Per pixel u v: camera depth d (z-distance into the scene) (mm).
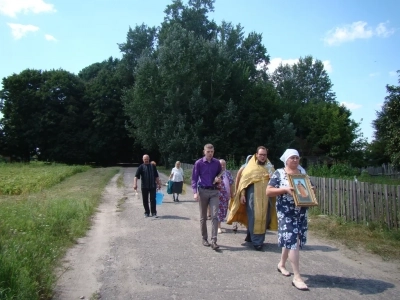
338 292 5031
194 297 4887
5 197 16047
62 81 58625
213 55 41719
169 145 39656
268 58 57656
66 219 9703
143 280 5578
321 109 55406
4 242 6508
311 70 76312
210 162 7617
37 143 57719
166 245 7738
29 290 4582
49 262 6113
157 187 11641
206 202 7664
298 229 5375
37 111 58531
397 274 5812
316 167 27000
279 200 5516
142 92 42719
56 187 20875
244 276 5703
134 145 58844
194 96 40094
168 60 41094
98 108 58594
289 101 60125
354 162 50906
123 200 15414
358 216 9516
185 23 50844
